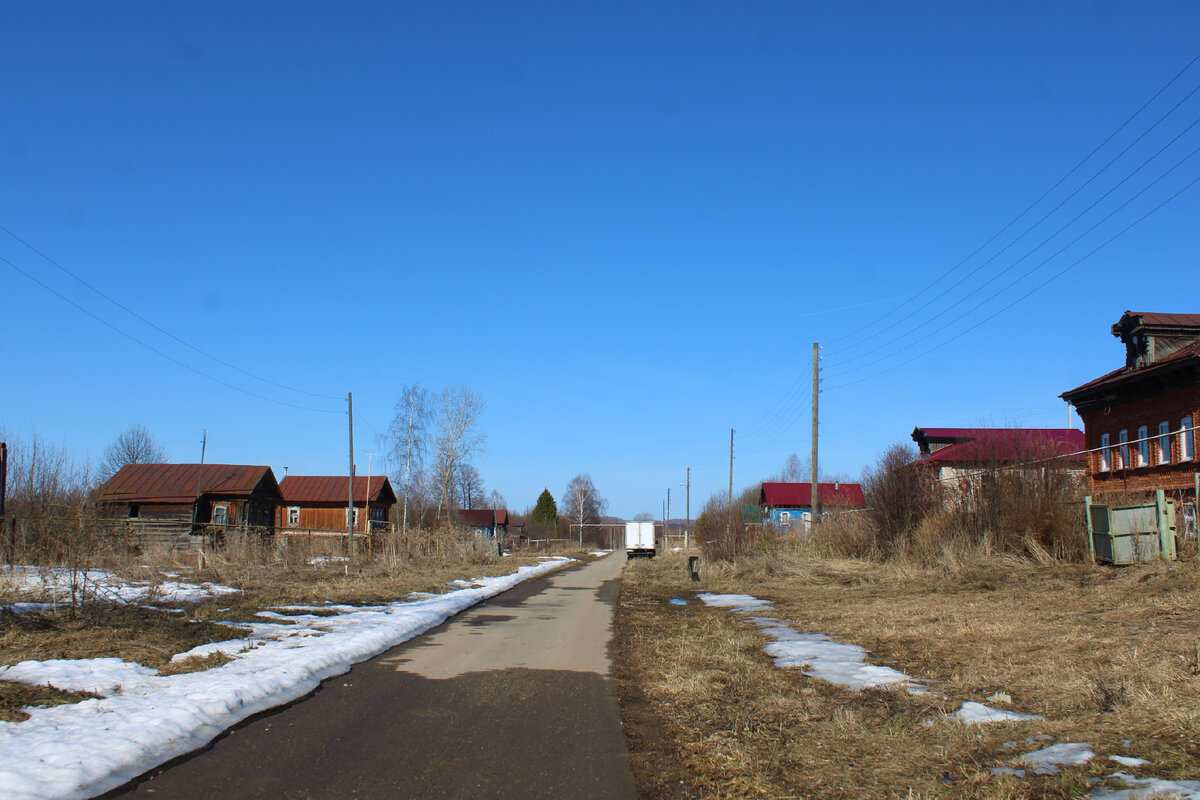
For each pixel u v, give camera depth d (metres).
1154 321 24.30
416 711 7.82
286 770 5.90
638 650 11.95
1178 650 8.55
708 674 9.82
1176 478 22.45
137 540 24.72
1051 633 10.56
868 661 10.38
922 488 25.34
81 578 13.20
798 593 20.12
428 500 66.81
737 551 33.03
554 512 103.81
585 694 8.78
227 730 6.91
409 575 24.78
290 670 8.93
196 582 18.16
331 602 15.95
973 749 6.29
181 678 8.30
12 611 10.70
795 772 6.06
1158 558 14.71
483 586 23.05
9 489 24.25
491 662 10.63
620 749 6.68
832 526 29.44
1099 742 6.08
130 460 66.75
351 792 5.47
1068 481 20.36
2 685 7.37
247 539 25.69
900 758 6.25
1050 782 5.39
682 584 25.34
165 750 6.14
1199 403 21.70
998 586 16.12
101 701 7.12
